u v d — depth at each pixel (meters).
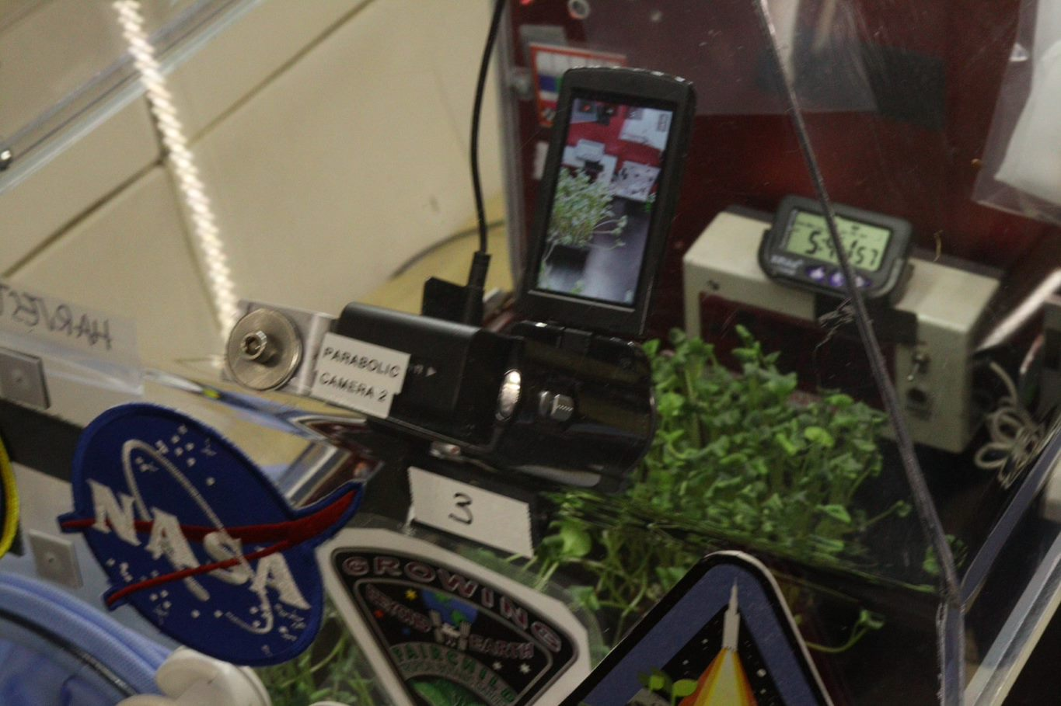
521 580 0.96
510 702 1.04
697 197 0.95
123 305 1.09
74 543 1.22
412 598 1.02
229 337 1.03
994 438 0.96
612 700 0.99
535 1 1.06
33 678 1.30
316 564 1.04
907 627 0.87
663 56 1.00
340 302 1.00
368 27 1.11
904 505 0.86
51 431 1.15
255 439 1.01
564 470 0.92
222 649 1.14
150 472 1.07
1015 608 1.08
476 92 1.05
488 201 1.01
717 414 0.91
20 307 1.14
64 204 1.15
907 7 1.11
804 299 0.91
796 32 1.02
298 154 1.11
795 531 0.88
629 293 0.94
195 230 1.09
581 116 0.98
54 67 1.25
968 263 0.97
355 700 1.12
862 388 0.89
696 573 0.90
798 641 0.90
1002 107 1.06
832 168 0.98
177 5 1.25
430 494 0.96
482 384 0.91
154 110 1.18
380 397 0.94
